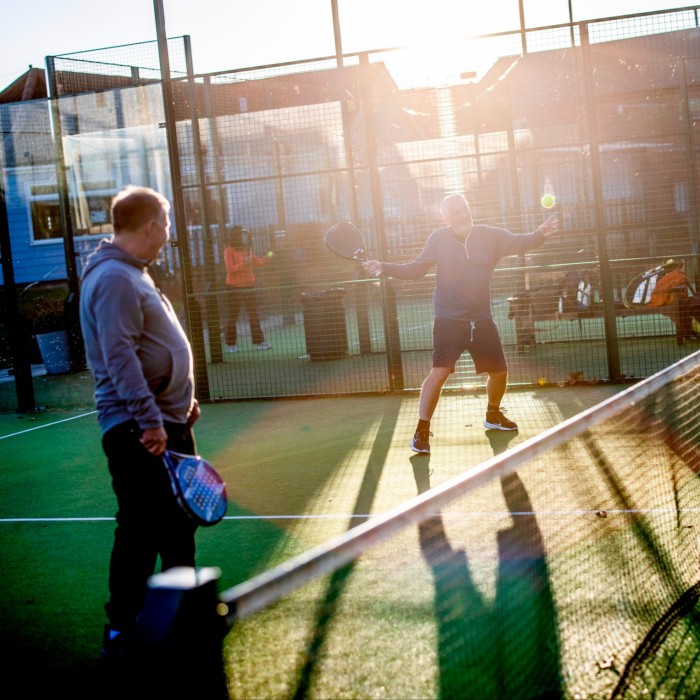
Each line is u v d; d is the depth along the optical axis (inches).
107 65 468.1
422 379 383.6
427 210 451.2
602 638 119.7
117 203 126.0
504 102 446.6
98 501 227.9
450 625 117.3
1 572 174.2
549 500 185.3
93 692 119.3
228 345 478.3
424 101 446.6
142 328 124.1
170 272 553.3
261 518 200.7
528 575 136.6
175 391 129.3
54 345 494.0
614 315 338.6
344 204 464.4
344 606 132.1
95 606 152.9
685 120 373.1
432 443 263.7
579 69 411.8
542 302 410.0
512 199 428.5
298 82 452.8
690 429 194.7
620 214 431.8
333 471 240.2
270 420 327.0
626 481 195.8
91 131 478.6
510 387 347.9
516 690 104.0
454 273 247.6
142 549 128.1
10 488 248.2
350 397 361.4
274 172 462.0
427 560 137.3
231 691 113.3
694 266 396.5
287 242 461.4
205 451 281.6
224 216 470.0
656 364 362.9
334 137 427.5
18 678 125.4
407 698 107.7
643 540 159.2
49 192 727.7
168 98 372.2
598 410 114.4
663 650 117.7
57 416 369.7
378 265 250.8
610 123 431.8
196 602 58.9
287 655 122.2
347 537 71.0
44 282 730.2
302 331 576.7
